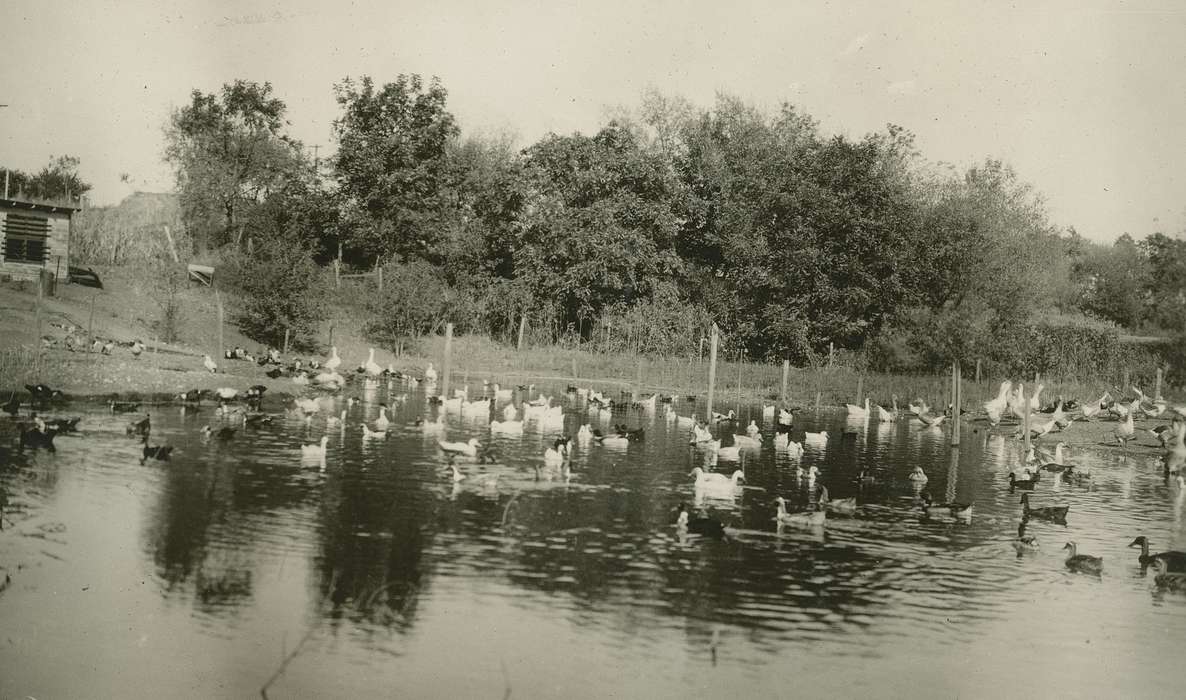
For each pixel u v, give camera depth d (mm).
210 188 99500
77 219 91875
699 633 22797
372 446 43438
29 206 70750
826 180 96875
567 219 98250
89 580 24156
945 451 54031
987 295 100500
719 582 26312
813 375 87375
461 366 88062
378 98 103562
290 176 103875
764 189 102250
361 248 107000
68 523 28359
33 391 47875
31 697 18266
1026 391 72062
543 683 19875
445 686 19562
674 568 27266
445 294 96688
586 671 20547
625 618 23453
